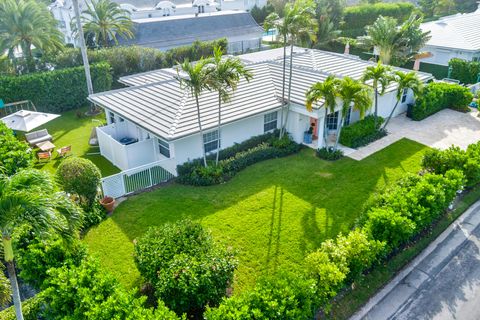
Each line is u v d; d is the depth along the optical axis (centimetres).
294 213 1584
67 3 5244
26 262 1103
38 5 3391
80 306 944
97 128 2136
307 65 2673
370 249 1180
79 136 2494
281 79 2427
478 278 1279
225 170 1894
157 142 1988
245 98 2150
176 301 1049
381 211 1288
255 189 1769
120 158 1994
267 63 2675
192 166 1898
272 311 945
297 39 2012
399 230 1255
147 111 2006
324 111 2053
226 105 2056
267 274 1265
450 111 2750
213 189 1777
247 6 6869
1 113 2747
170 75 2652
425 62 3825
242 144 2095
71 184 1497
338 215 1568
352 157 2069
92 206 1578
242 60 2822
